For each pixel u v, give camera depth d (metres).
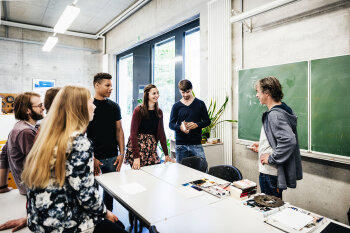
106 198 2.52
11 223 1.41
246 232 1.13
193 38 4.61
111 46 7.15
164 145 2.57
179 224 1.21
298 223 1.16
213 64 3.59
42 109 1.87
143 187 1.75
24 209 1.66
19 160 1.74
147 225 1.24
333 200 2.32
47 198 1.02
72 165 1.05
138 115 2.38
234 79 3.32
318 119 2.36
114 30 6.93
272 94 1.78
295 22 2.59
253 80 2.98
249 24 3.06
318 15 2.39
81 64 7.54
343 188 2.24
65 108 1.11
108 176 2.03
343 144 2.18
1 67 6.36
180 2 4.29
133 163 2.30
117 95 7.27
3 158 1.91
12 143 1.72
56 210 1.03
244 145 3.21
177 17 4.37
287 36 2.67
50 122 1.09
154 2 5.04
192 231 1.14
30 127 1.75
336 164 2.29
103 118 2.44
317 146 2.37
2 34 6.34
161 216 1.29
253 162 3.10
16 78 6.56
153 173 2.12
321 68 2.32
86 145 1.10
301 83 2.49
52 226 1.02
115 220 1.33
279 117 1.67
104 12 5.82
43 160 1.01
